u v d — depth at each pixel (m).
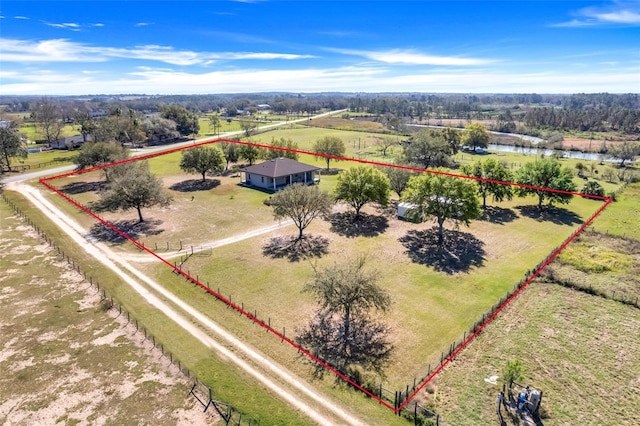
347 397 23.30
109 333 29.33
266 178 71.44
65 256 42.09
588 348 27.72
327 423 21.48
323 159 100.19
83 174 80.88
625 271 38.94
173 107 146.12
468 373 25.25
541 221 55.19
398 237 48.59
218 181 77.50
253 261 41.47
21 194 65.06
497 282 37.31
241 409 22.38
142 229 50.88
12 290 35.09
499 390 23.80
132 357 26.72
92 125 115.12
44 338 28.61
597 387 24.09
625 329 29.95
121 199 51.34
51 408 22.44
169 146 117.50
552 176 59.31
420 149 87.25
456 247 45.53
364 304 28.73
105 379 24.69
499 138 164.50
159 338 28.69
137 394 23.45
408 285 36.59
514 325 30.42
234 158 90.31
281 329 29.86
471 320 31.17
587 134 166.12
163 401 22.95
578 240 47.53
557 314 31.92
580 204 63.94
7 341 28.22
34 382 24.42
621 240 47.22
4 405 22.62
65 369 25.53
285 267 40.06
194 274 38.50
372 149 120.69
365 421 21.64
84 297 34.28
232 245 45.72
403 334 29.33
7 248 43.81
